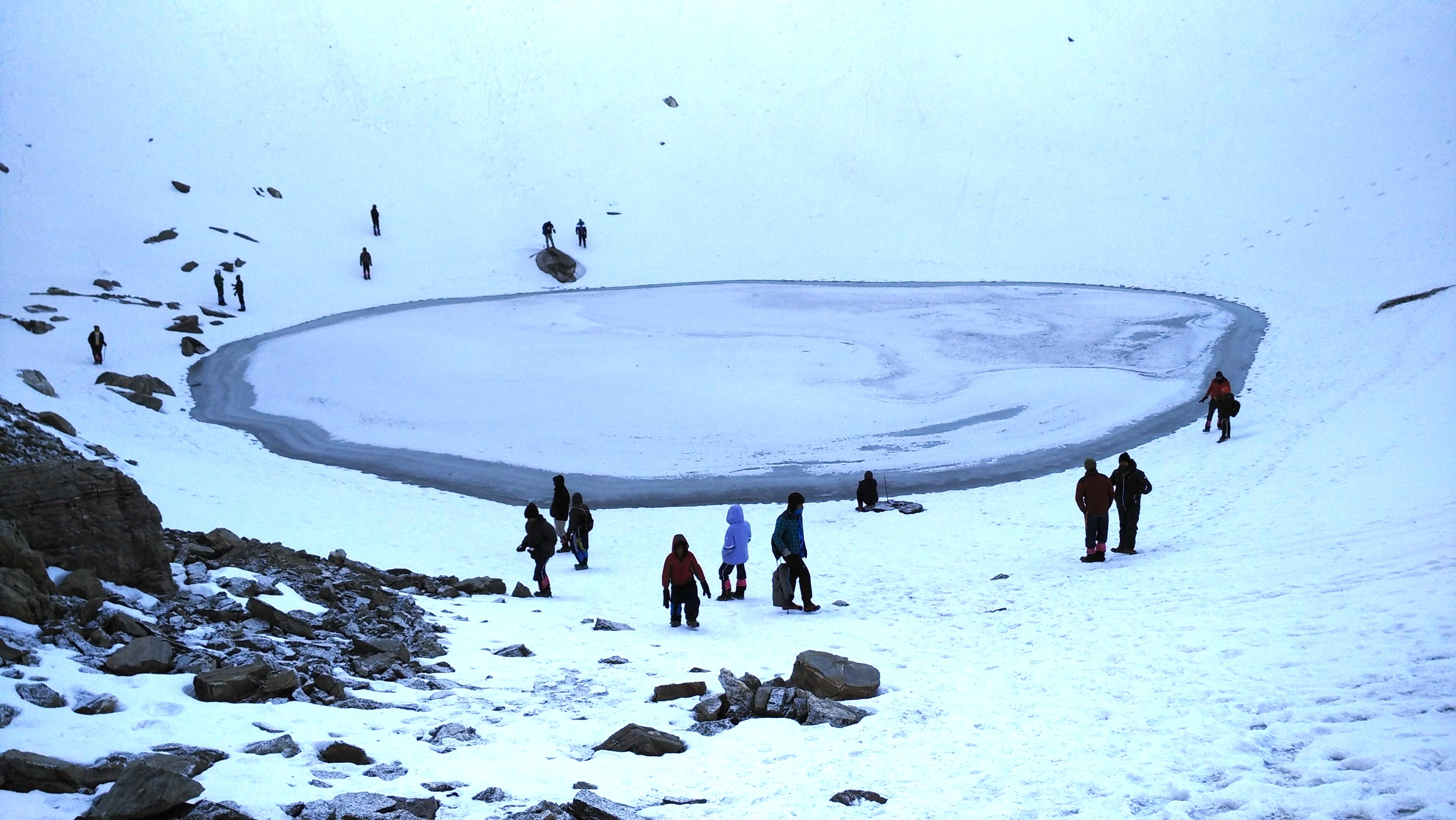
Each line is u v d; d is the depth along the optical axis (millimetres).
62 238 48625
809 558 17938
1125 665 8414
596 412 33031
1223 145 63750
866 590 14852
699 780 6504
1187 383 34531
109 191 53000
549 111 69562
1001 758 6500
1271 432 25922
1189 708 6887
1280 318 42938
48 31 61469
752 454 28828
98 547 9250
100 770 5449
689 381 36562
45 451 11391
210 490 21109
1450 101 60312
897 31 74688
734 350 41219
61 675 6734
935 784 6156
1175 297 49406
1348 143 60281
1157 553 14984
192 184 56438
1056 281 54594
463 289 54406
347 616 10773
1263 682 7164
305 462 27734
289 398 34781
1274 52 69625
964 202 63844
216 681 7047
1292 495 17500
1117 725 6789
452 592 13688
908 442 29562
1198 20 73125
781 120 70375
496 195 63750
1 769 5266
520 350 41281
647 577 16672
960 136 68562
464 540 20094
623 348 41719
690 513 23281
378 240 58156
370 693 8031
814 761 6871
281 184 59781
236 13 67875
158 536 9750
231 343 42625
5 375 28297
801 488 25531
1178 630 9328
